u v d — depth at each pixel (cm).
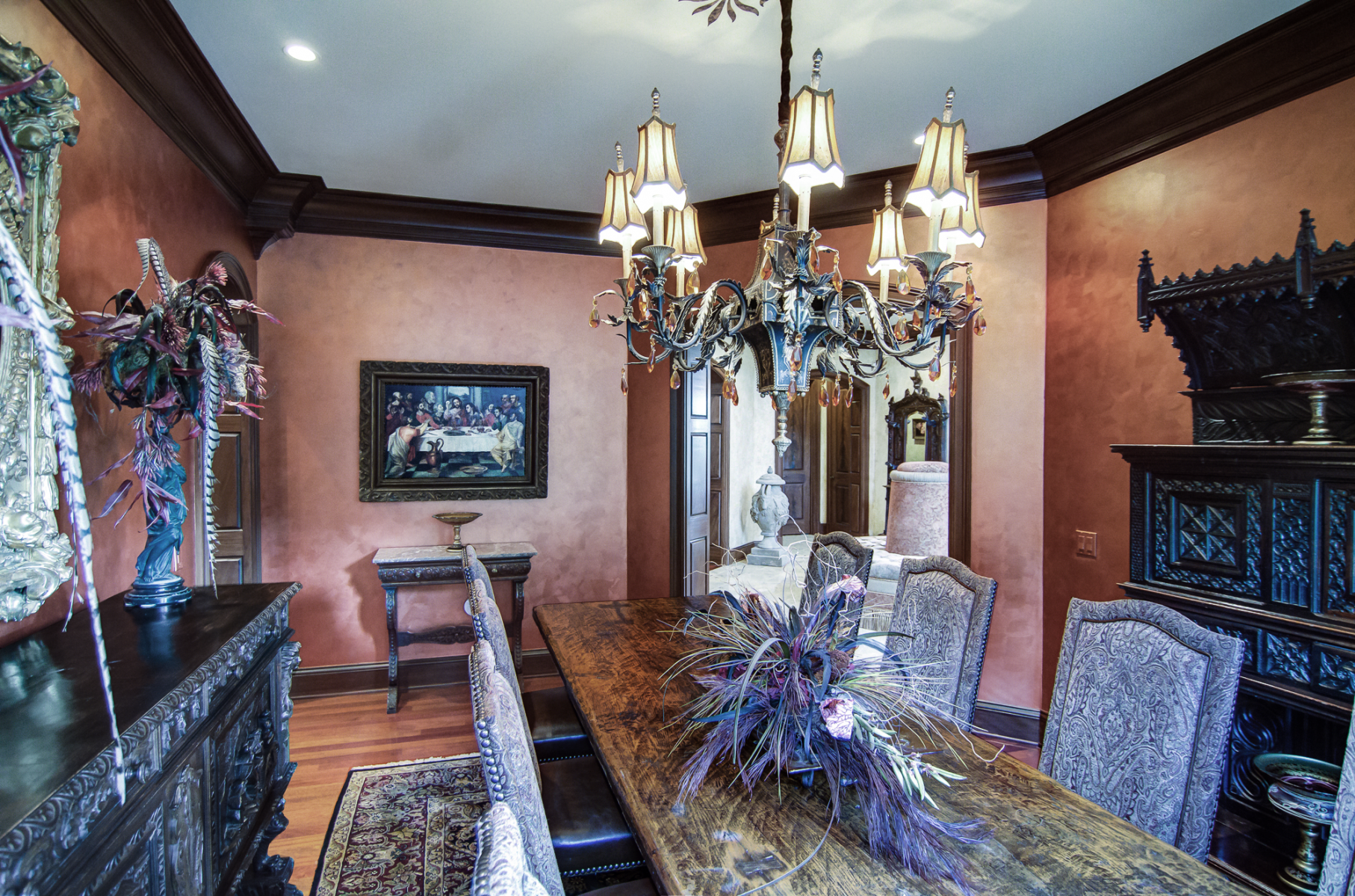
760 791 155
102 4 208
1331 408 213
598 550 465
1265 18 237
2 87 75
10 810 96
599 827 185
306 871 247
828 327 199
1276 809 210
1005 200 357
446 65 270
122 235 234
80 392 195
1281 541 199
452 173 378
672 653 252
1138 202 303
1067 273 337
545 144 342
